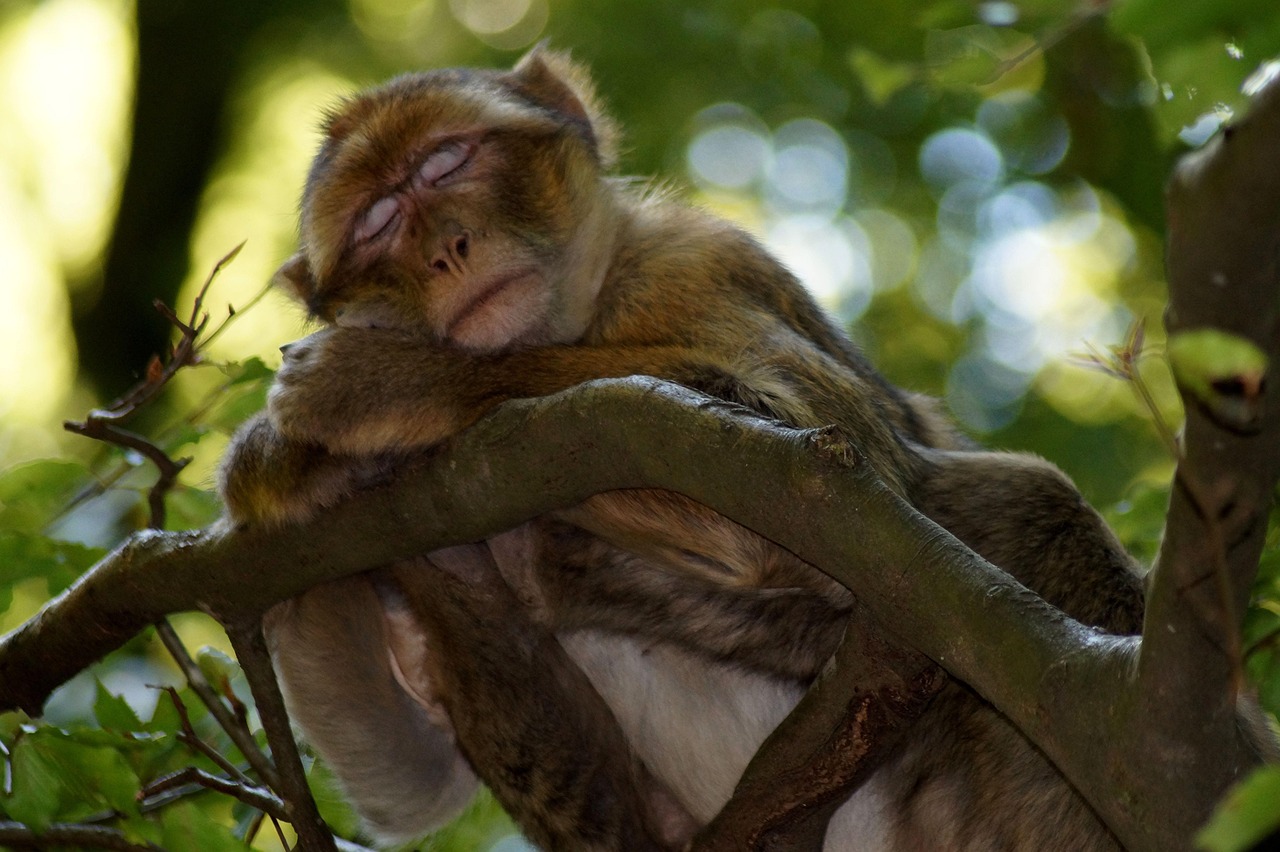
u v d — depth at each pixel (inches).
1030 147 805.2
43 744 294.5
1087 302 839.1
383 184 376.2
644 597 320.2
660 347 337.1
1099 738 198.2
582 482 259.0
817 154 877.8
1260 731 302.5
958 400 810.8
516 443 261.0
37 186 969.5
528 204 374.6
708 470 241.4
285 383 308.0
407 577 321.7
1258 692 282.5
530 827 319.6
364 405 301.7
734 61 855.1
